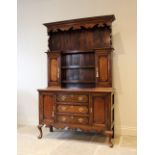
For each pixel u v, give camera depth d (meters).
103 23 3.13
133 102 3.29
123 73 3.32
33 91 4.01
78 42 3.55
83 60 3.52
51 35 3.70
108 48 3.09
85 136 3.32
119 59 3.33
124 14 3.28
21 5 4.02
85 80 3.49
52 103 3.16
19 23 4.05
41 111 3.23
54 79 3.48
